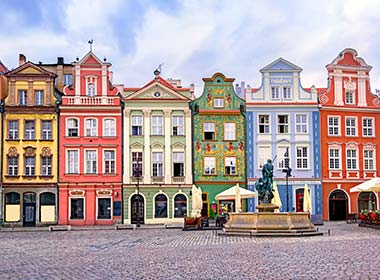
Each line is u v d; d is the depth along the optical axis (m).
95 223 63.19
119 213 63.53
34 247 32.09
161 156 64.56
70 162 63.84
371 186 49.03
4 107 63.47
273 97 65.94
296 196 64.88
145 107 64.62
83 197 63.50
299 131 65.69
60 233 48.16
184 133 64.75
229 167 64.81
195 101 65.12
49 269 20.34
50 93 64.19
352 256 22.58
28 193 63.25
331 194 65.50
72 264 21.80
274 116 65.44
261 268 19.09
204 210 64.25
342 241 31.17
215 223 54.75
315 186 65.00
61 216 63.00
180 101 64.81
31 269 20.53
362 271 17.78
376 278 16.14
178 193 64.00
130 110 64.44
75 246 32.12
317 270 18.30
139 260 22.64
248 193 53.00
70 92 64.38
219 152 64.88
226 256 23.42
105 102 64.44
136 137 64.31
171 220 63.69
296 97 65.88
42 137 63.78
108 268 20.11
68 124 64.12
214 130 65.06
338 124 66.44
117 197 63.59
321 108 65.75
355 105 66.94
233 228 38.41
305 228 37.25
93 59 64.75
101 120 64.38
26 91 64.12
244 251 25.56
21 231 53.91
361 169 66.38
